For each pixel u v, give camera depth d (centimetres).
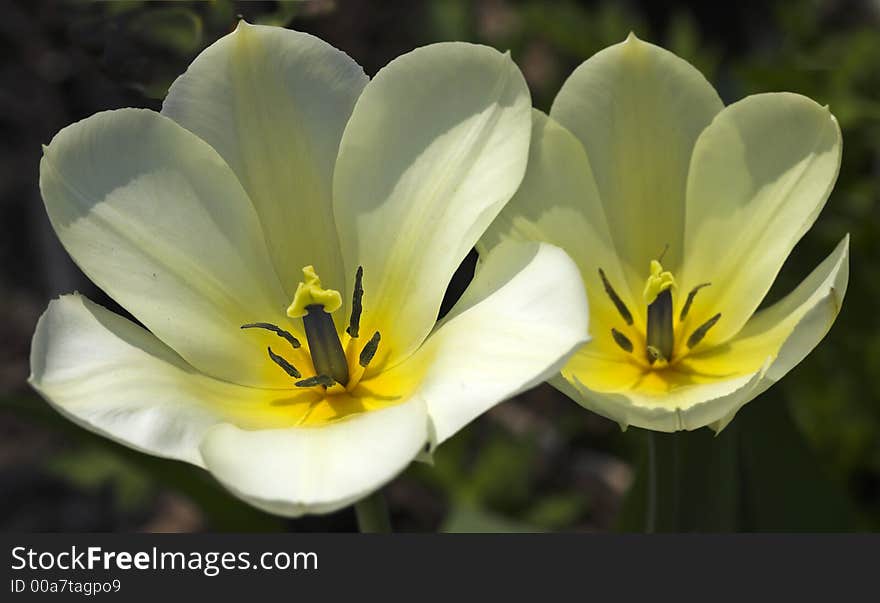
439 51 58
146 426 56
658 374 61
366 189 59
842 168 76
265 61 59
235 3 65
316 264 60
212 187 59
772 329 61
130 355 57
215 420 57
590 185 61
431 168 59
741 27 112
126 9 66
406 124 59
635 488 66
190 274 59
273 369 59
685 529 64
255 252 59
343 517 73
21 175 116
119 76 66
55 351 56
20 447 102
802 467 65
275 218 60
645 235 62
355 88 59
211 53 59
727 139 61
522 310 56
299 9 66
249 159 59
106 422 55
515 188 58
